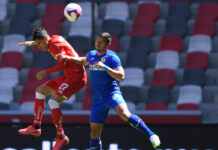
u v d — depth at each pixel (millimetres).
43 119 42344
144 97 47719
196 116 41312
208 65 50562
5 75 51094
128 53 51219
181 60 51562
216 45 52812
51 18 56250
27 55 53375
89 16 54875
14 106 47906
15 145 36062
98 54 22047
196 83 48188
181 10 57250
